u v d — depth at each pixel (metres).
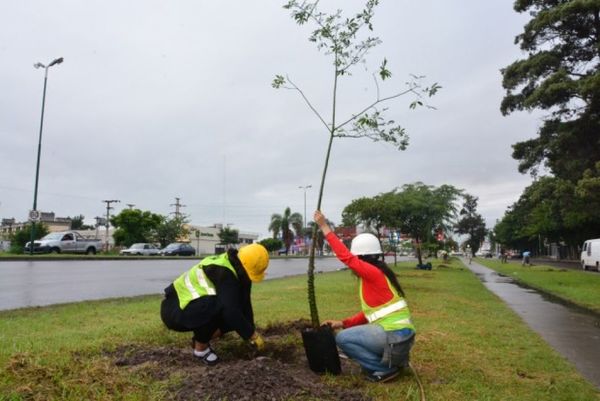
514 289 16.95
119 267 23.97
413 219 28.45
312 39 5.85
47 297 11.32
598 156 23.83
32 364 4.10
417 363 5.27
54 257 29.75
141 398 3.55
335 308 9.28
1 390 3.53
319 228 5.30
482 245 138.00
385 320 4.49
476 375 4.91
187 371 4.24
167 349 4.98
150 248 48.81
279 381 3.86
